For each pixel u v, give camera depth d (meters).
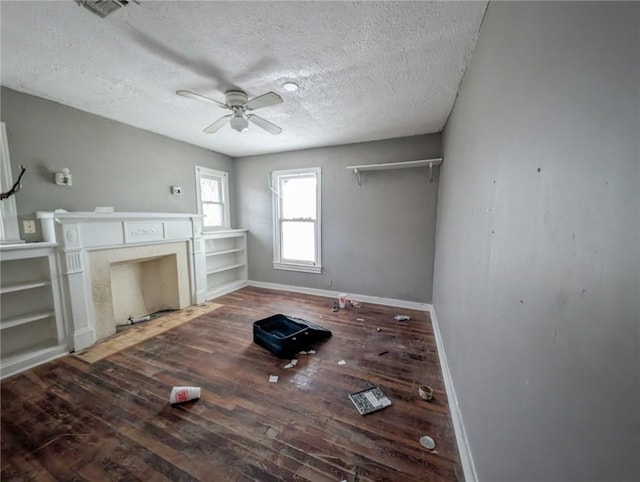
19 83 2.11
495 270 1.06
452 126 2.46
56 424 1.61
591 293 0.47
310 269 4.23
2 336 2.20
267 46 1.65
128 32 1.52
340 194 3.91
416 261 3.57
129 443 1.48
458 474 1.31
